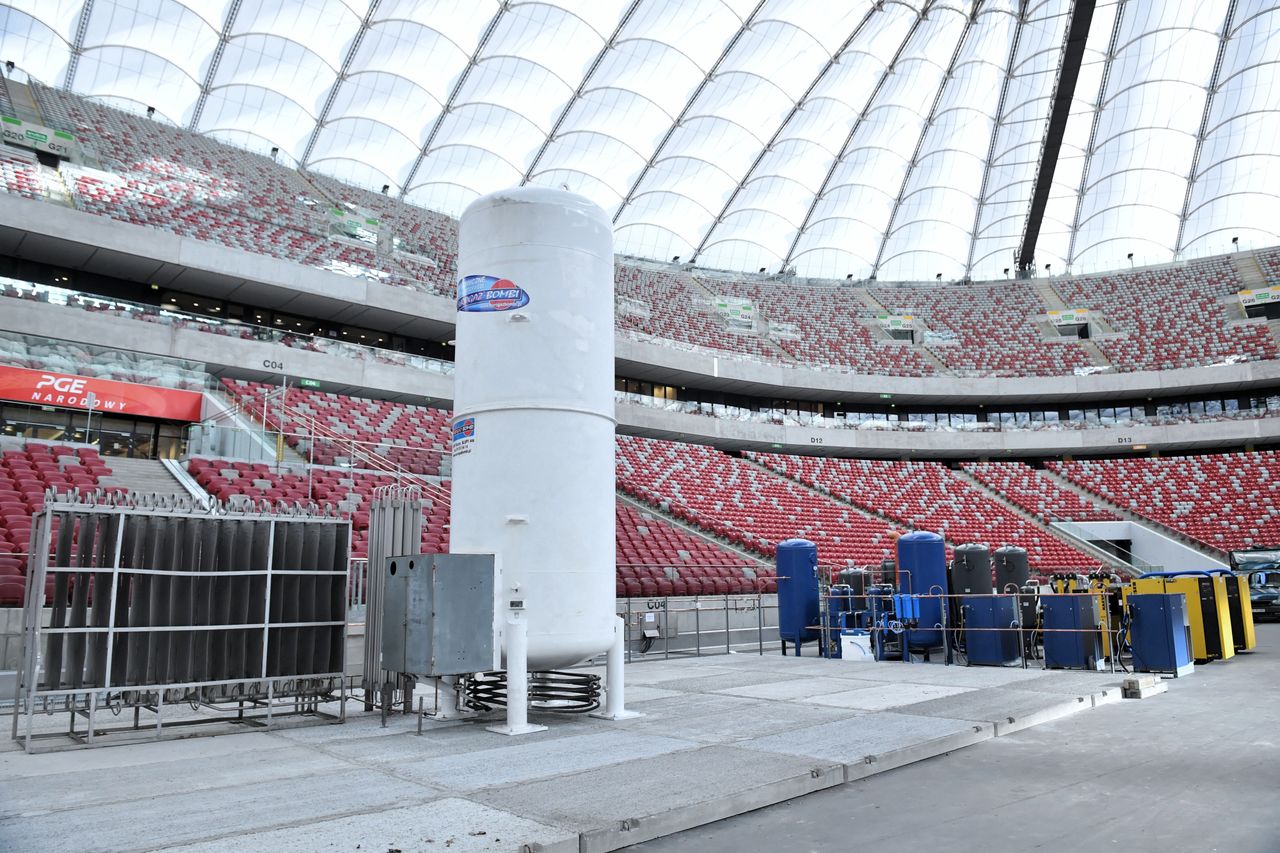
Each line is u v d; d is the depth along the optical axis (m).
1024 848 4.68
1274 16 39.97
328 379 30.09
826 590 17.39
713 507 36.41
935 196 51.84
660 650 18.33
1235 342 48.19
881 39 40.03
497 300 9.10
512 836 4.52
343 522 9.15
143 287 31.69
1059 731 8.34
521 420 8.81
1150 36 40.97
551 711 9.34
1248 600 17.62
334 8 34.28
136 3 33.03
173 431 21.20
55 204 26.88
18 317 23.47
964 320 54.22
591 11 36.50
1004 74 42.94
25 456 18.02
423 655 7.89
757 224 52.53
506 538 8.59
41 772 6.24
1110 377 47.91
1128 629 13.88
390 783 5.81
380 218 42.31
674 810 5.07
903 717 8.51
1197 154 48.06
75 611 7.94
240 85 37.94
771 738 7.45
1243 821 5.12
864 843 4.80
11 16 33.66
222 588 8.52
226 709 9.49
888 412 52.72
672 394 48.44
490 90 40.03
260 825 4.75
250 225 35.09
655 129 43.88
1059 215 53.22
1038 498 45.31
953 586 16.45
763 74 41.09
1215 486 43.91
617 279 49.16
